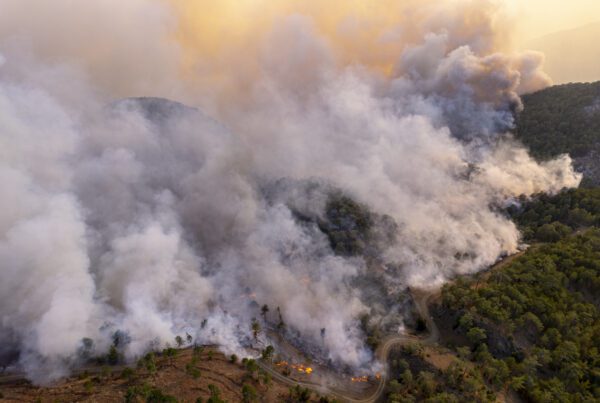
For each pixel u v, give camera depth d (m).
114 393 133.62
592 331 154.00
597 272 175.62
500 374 141.38
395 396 140.00
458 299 178.75
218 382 142.25
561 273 177.12
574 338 151.00
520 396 139.50
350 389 151.75
